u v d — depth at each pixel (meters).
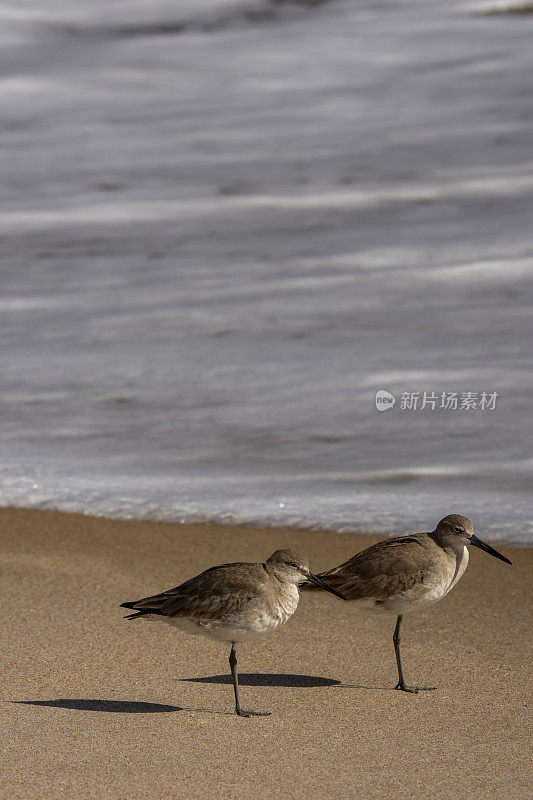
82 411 15.39
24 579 10.17
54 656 8.42
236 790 6.16
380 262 21.78
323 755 6.68
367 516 11.66
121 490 12.61
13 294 21.12
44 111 38.62
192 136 34.47
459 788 6.20
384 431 14.35
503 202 25.55
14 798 6.02
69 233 25.47
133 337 18.38
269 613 7.31
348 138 32.69
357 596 7.90
